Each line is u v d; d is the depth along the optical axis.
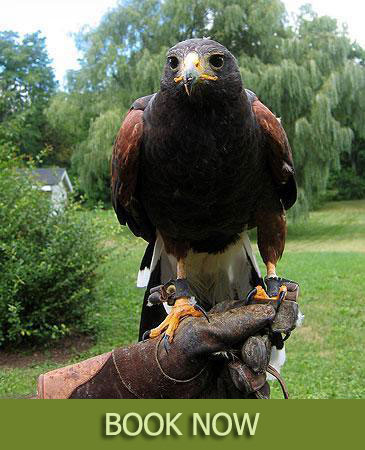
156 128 0.42
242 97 0.40
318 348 1.19
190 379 0.37
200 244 0.50
